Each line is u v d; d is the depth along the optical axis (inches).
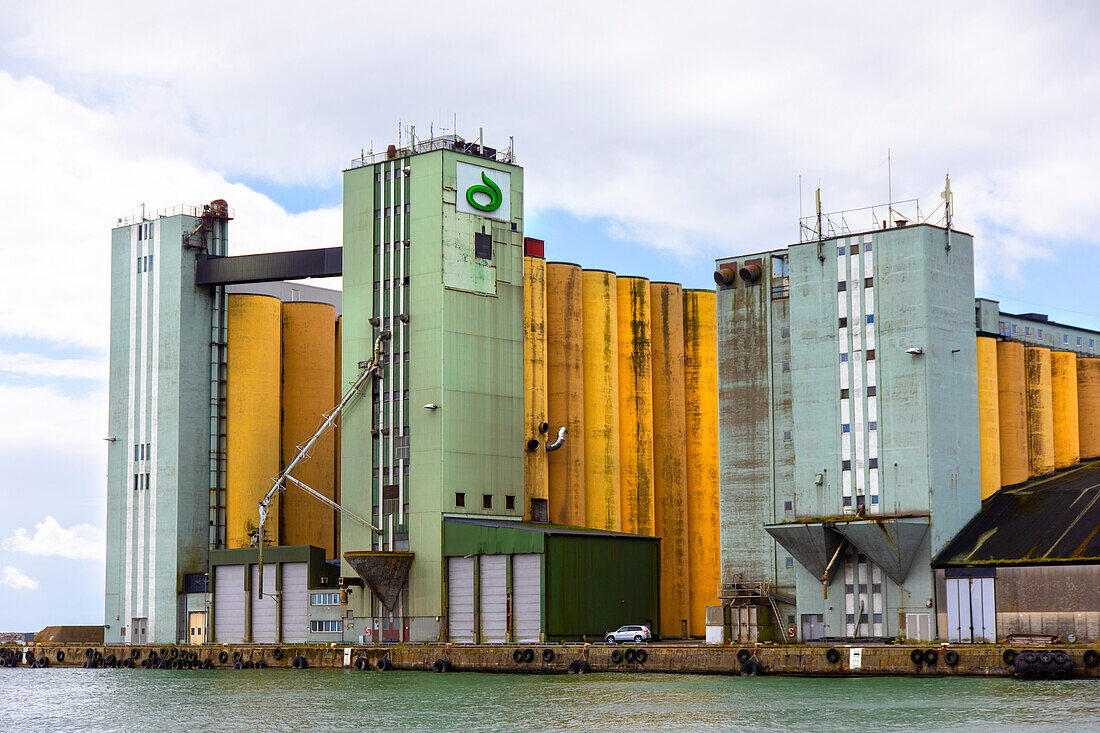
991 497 5073.8
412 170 5920.3
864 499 4884.4
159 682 5152.6
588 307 6461.6
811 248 5098.4
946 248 4933.6
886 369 4886.8
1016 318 6156.5
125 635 6584.6
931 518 4734.3
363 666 5378.9
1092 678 3981.3
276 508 6619.1
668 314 6673.2
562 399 6309.1
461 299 5816.9
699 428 6678.2
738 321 5339.6
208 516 6579.7
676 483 6584.6
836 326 5012.3
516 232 6092.5
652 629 5684.1
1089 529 4537.4
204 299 6678.2
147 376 6683.1
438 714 3656.5
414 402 5787.4
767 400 5246.1
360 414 5959.6
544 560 5329.7
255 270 6501.0
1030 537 4638.3
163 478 6550.2
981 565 4608.8
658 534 6535.4
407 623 5693.9
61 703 4394.7
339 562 6058.1
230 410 6658.5
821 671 4313.5
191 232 6673.2
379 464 5876.0
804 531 4938.5
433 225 5816.9
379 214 6013.8
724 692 3922.2
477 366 5846.5
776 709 3494.1
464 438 5757.9
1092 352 6574.8
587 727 3304.6
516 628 5388.8
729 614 5098.4
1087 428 6373.0
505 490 5880.9
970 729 3051.2
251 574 6161.4
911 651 4183.1
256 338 6683.1
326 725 3535.9
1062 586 4426.7
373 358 5905.5
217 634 6250.0
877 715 3324.3
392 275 5935.0
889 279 4911.4
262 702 4146.2
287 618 6028.5
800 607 5036.9
